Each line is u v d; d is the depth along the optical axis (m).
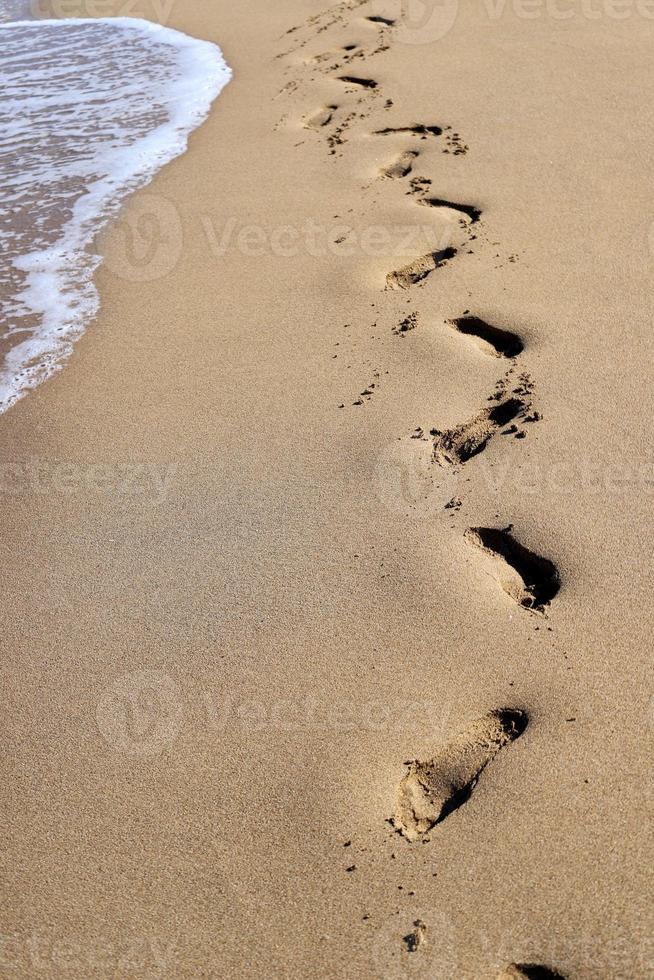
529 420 2.96
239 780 2.14
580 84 5.16
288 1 7.78
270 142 5.26
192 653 2.45
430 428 3.01
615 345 3.20
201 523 2.83
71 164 5.38
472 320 3.46
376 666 2.33
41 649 2.53
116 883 1.99
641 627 2.29
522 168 4.43
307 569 2.62
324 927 1.85
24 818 2.13
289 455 3.02
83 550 2.81
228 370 3.46
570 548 2.52
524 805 1.97
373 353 3.40
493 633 2.35
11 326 3.94
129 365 3.60
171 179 5.02
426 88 5.46
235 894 1.93
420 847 1.94
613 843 1.88
